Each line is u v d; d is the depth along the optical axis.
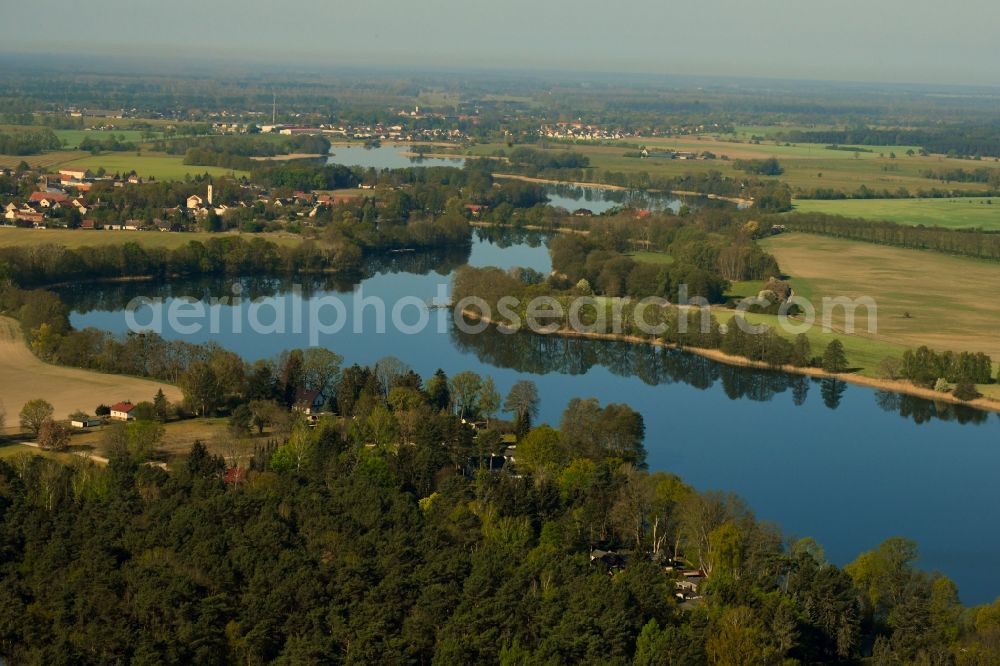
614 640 199.88
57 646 195.25
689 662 194.25
